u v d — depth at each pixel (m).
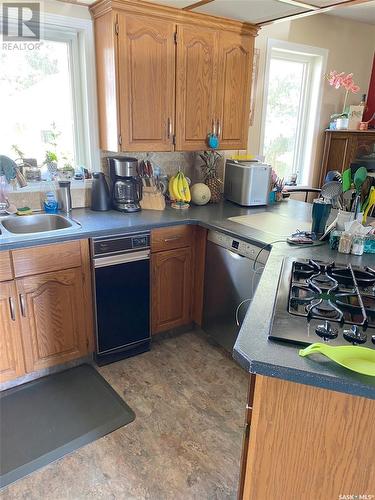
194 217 2.42
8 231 2.00
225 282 2.29
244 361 0.90
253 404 0.97
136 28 2.14
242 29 2.53
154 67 2.27
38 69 2.29
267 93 3.21
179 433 1.79
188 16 2.28
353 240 1.70
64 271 2.01
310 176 3.78
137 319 2.36
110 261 2.12
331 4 2.03
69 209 2.43
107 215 2.39
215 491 1.50
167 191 2.80
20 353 1.98
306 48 3.30
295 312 1.09
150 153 2.76
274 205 2.84
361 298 1.17
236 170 2.77
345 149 3.51
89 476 1.56
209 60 2.47
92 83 2.38
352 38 3.59
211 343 2.59
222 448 1.71
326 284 1.31
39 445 1.71
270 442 0.98
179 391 2.09
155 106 2.34
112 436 1.77
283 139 3.64
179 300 2.56
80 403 1.98
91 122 2.46
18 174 2.12
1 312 1.86
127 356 2.41
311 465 0.97
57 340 2.11
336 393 0.88
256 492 1.05
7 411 1.92
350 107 3.51
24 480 1.54
